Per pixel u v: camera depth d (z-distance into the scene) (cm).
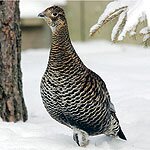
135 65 1591
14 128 887
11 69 939
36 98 1145
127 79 1330
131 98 1116
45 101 768
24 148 781
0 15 924
